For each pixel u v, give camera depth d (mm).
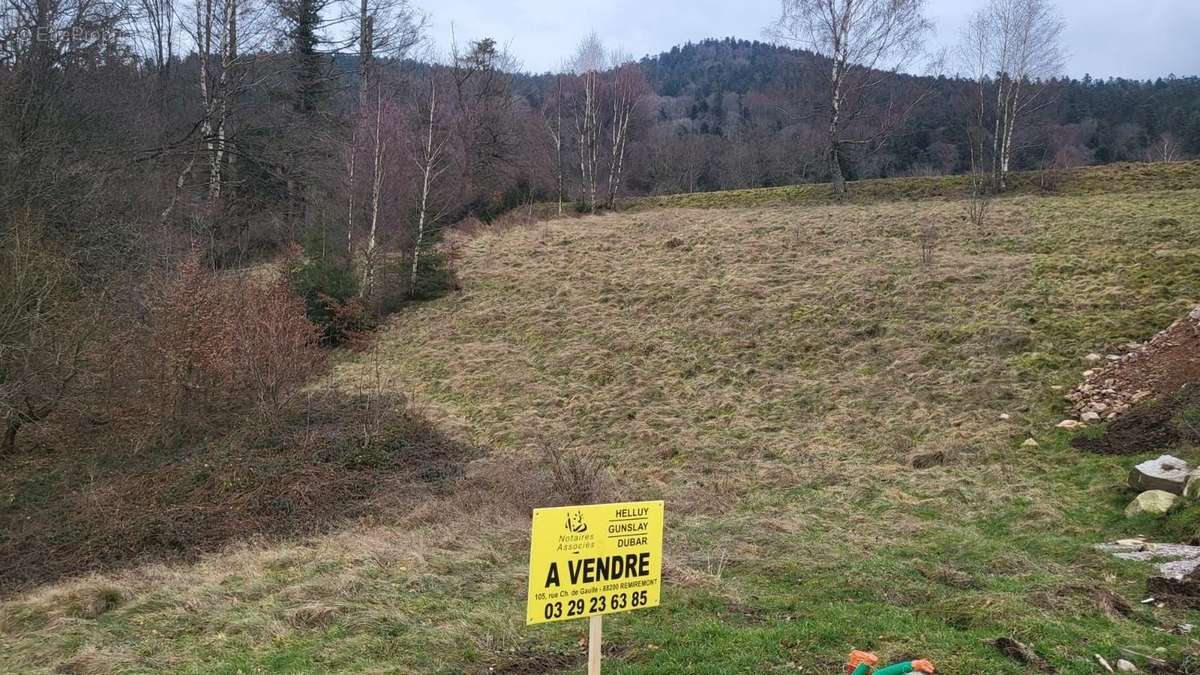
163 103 26047
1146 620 6273
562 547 4242
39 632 7238
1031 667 5227
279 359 15664
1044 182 28188
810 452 12844
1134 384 12828
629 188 50812
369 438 14438
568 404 16188
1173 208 21859
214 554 10211
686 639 5938
